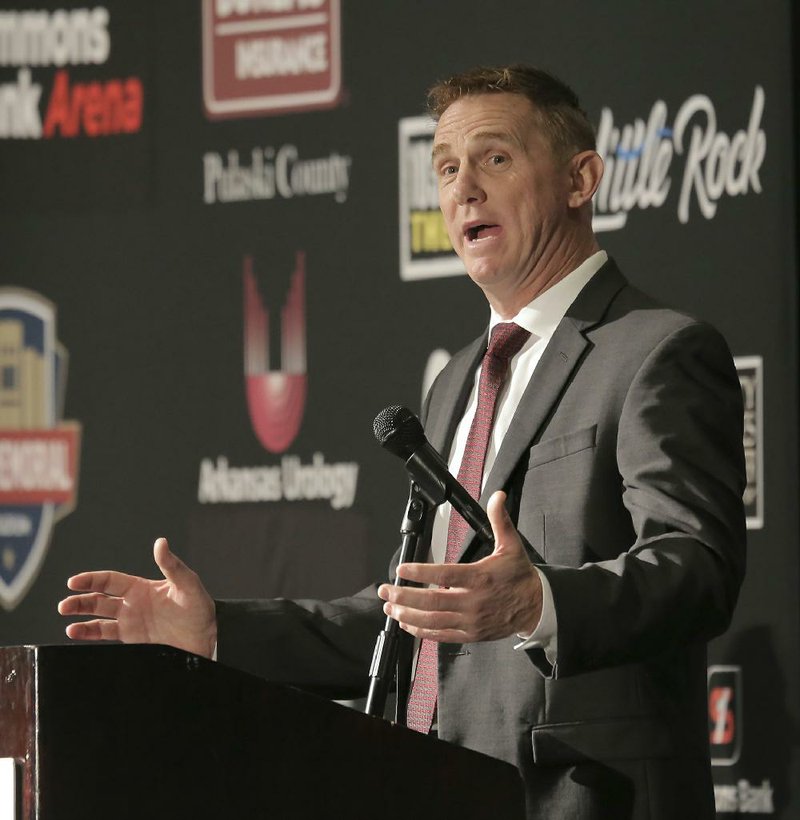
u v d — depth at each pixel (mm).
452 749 6039
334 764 5676
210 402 13984
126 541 14070
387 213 13594
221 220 14172
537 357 8477
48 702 5059
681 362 7734
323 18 13984
